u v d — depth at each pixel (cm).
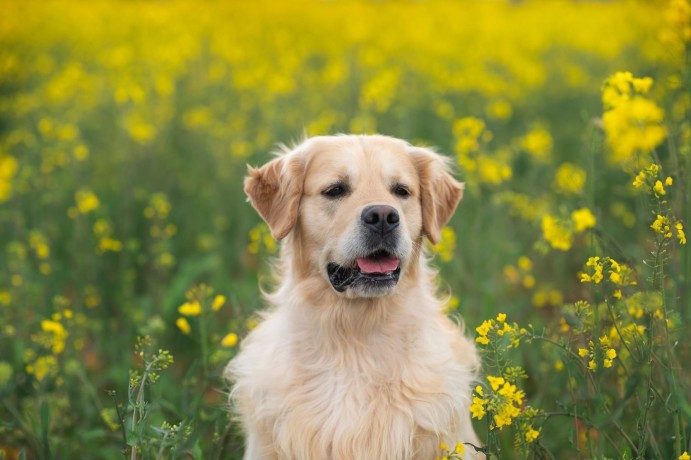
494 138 862
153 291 620
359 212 368
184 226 739
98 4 1802
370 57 1009
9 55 1256
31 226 706
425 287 413
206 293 432
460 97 1024
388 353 381
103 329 588
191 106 1033
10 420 459
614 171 738
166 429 349
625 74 360
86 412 465
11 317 526
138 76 1071
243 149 781
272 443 381
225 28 1488
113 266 679
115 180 795
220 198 771
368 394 375
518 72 1100
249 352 405
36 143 812
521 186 727
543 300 569
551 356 443
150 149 832
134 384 348
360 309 379
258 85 1035
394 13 1681
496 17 1580
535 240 631
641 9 1034
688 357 381
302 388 380
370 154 390
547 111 1057
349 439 367
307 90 1002
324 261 382
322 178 387
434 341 391
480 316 530
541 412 345
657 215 331
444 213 432
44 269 571
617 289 358
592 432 404
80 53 1332
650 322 340
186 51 1174
